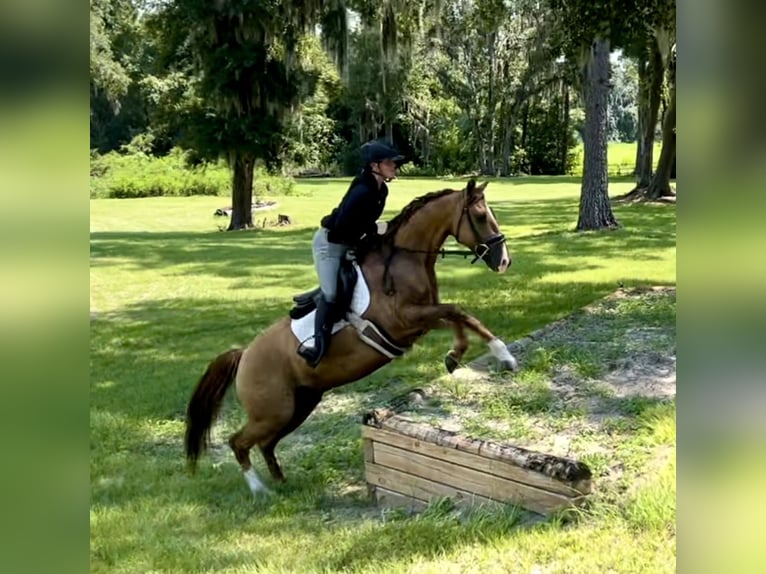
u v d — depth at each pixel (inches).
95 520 180.4
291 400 190.5
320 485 196.7
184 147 943.7
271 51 866.1
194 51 873.5
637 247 572.1
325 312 177.9
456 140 2034.9
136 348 363.6
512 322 341.1
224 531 170.6
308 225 975.0
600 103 684.1
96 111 1800.0
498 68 1883.6
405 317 176.7
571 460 149.6
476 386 220.4
